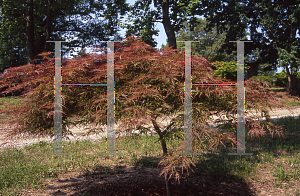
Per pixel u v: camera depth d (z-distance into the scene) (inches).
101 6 699.4
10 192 140.2
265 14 695.1
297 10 605.9
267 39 714.8
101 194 143.3
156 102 111.7
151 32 551.8
